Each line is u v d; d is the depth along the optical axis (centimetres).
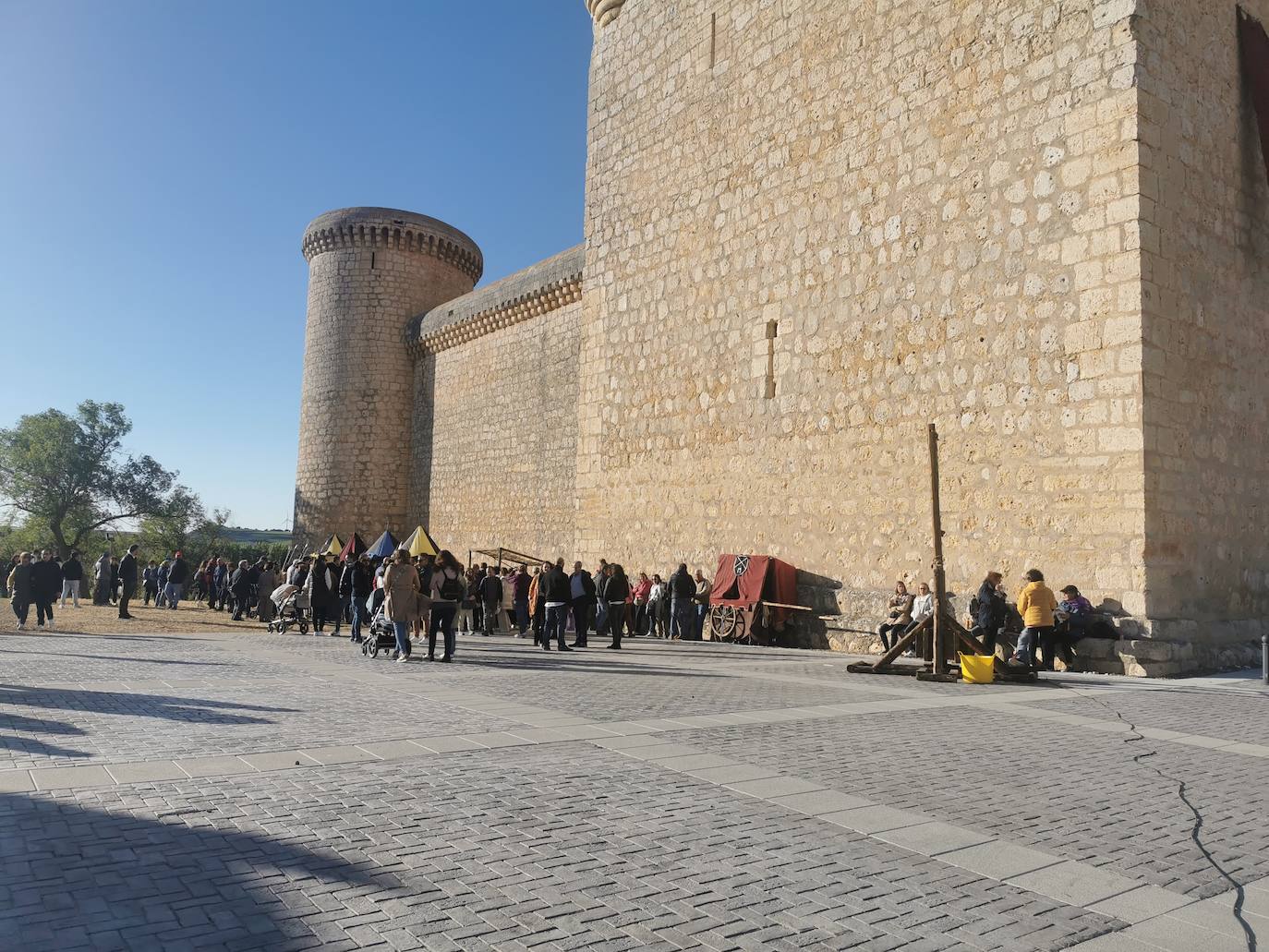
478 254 4431
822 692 962
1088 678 1115
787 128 1855
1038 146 1388
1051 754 642
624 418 2233
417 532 2156
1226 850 432
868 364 1641
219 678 1005
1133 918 346
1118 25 1298
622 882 369
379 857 390
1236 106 1441
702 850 412
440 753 602
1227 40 1442
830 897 359
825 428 1720
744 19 1984
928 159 1560
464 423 3572
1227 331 1373
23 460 5438
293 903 337
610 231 2331
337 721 718
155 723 691
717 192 2019
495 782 524
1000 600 1227
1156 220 1273
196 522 6125
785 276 1833
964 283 1482
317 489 3994
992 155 1455
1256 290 1441
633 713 791
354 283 4044
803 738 686
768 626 1719
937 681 1077
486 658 1336
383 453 3928
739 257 1948
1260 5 1530
